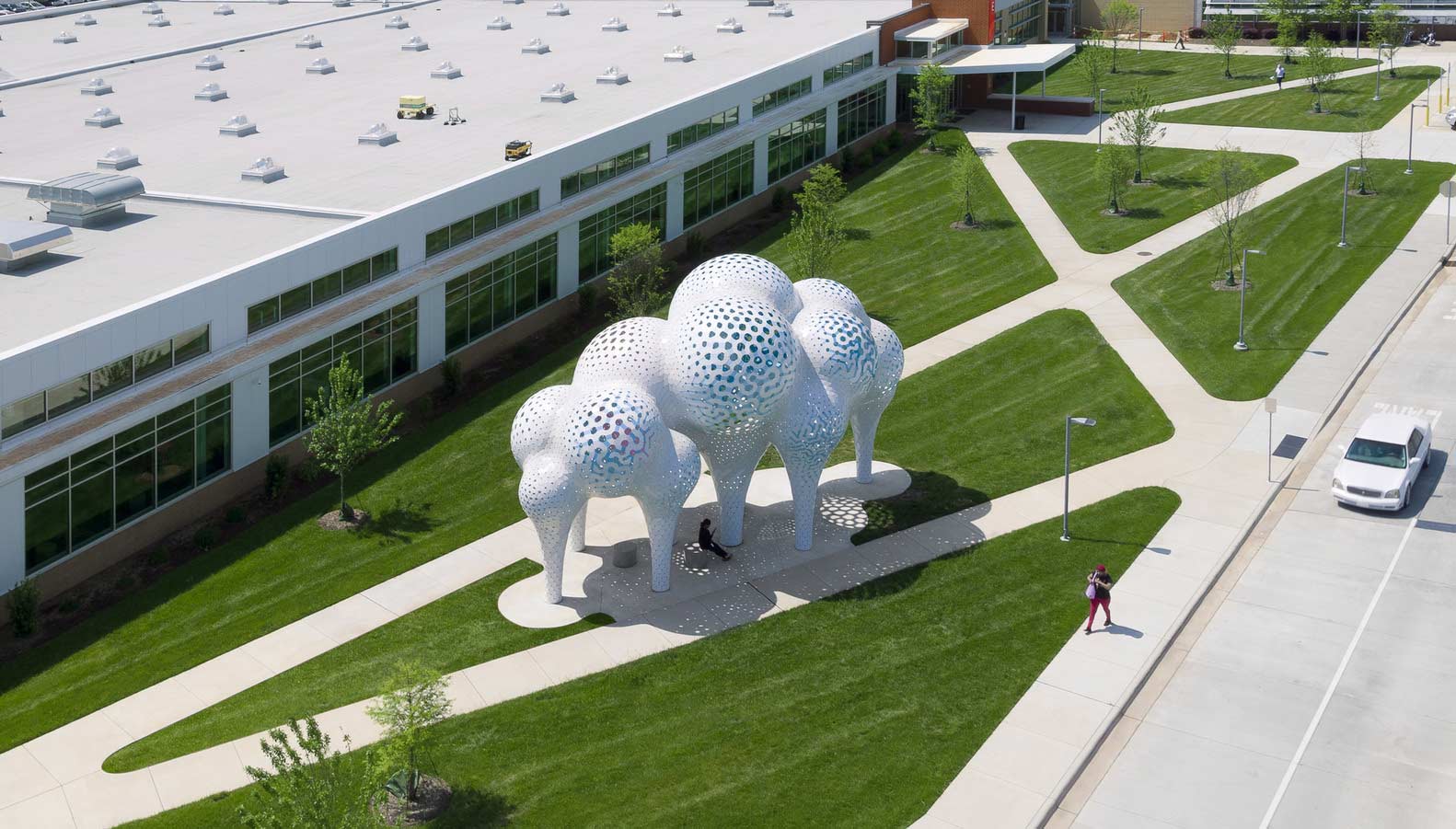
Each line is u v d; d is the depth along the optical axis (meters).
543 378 48.12
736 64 71.19
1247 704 29.47
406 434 44.34
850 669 30.91
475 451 42.84
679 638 32.28
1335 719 28.86
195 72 71.19
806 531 36.00
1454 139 74.06
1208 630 32.34
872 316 53.53
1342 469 38.12
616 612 33.41
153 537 37.94
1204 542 36.12
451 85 67.38
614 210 56.84
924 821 25.88
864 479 39.78
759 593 34.09
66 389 35.22
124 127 59.41
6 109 63.00
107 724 29.80
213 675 31.52
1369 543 36.12
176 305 37.84
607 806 26.48
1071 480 39.91
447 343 48.34
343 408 38.66
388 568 36.06
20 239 40.56
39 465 33.91
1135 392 45.88
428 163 52.91
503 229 50.94
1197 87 89.69
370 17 89.12
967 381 47.22
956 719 28.98
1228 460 40.88
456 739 28.69
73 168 52.19
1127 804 26.47
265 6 97.56
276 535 38.16
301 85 67.88
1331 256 58.06
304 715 29.67
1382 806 26.16
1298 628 32.31
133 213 46.69
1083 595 33.69
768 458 41.66
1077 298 54.72
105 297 38.66
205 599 35.00
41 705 30.67
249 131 57.94
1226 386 46.19
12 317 37.06
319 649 32.41
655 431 31.64
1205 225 62.81
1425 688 29.75
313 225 45.22
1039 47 86.56
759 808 26.33
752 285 34.81
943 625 32.59
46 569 35.06
